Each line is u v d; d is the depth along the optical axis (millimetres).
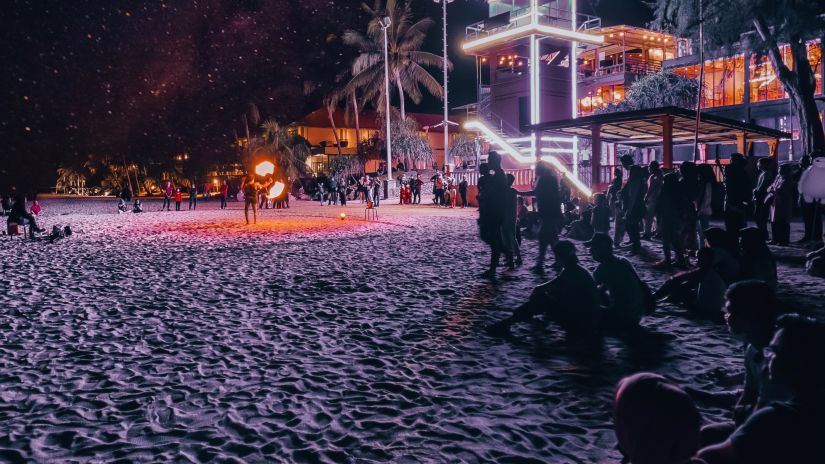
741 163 11656
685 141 27438
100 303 8828
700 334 6508
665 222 10867
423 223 23922
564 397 4711
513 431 4074
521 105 36969
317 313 7984
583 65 55719
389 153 49844
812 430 1923
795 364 1997
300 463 3648
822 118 32281
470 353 6020
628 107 41969
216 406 4652
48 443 4000
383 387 5055
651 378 1560
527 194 11039
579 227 16078
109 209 41781
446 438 3990
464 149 54812
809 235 13930
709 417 4203
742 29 23016
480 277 10625
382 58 57656
